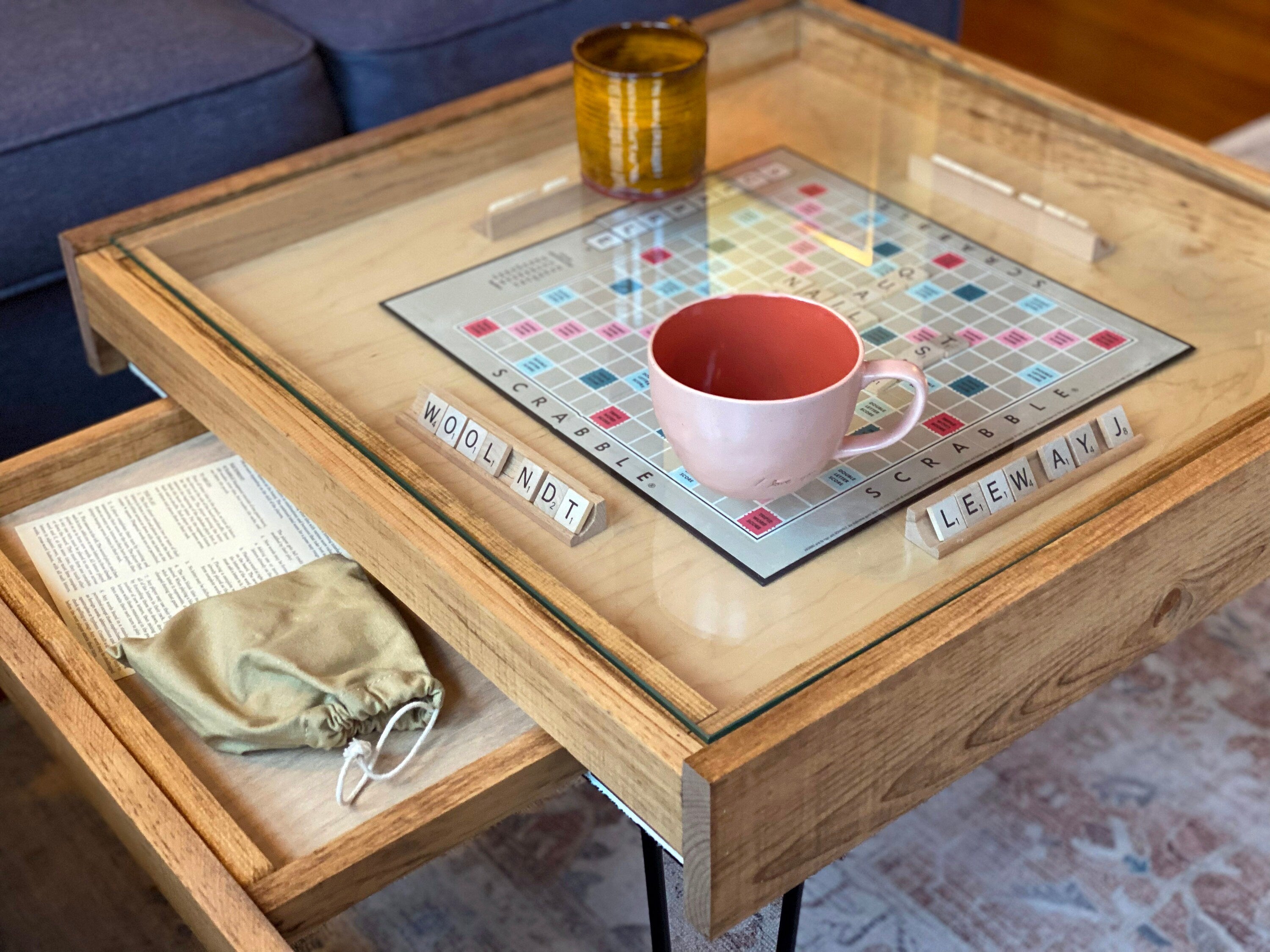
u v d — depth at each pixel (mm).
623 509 778
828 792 646
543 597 700
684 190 1086
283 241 1057
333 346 932
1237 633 1322
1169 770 1184
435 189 1118
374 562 802
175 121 1330
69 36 1386
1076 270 980
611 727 639
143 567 886
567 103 1178
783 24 1290
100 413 1408
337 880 677
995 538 740
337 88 1483
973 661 674
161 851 677
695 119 1047
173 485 961
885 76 1241
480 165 1136
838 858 684
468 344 924
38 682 769
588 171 1084
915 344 894
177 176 1353
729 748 597
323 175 1070
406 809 704
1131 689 1266
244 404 859
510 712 788
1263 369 865
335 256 1039
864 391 853
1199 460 763
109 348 1067
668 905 782
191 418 997
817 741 618
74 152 1277
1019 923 1060
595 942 1062
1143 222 1034
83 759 727
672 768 601
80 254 1004
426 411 838
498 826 1162
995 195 1045
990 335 906
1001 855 1114
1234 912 1062
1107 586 724
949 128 1182
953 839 1129
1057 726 1230
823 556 737
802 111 1213
